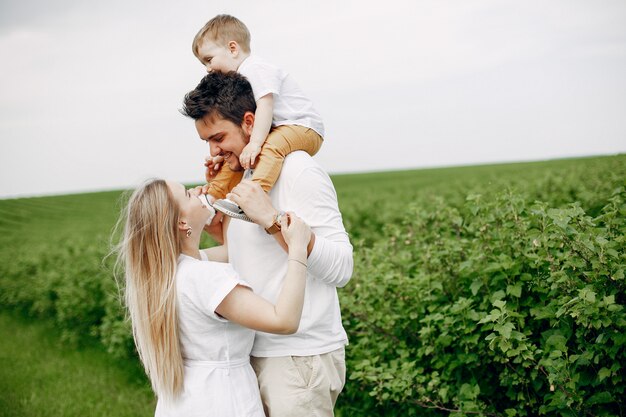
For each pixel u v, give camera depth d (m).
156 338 2.50
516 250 3.71
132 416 6.09
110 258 8.86
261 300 2.43
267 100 2.81
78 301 8.95
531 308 3.46
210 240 9.70
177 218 2.57
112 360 8.02
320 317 2.63
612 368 2.96
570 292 3.18
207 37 3.53
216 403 2.48
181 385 2.51
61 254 12.75
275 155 2.67
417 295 4.27
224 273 2.47
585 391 3.10
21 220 38.56
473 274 3.97
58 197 58.28
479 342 3.71
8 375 7.81
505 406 3.83
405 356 4.15
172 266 2.52
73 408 6.39
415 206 5.05
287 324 2.37
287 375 2.60
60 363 8.21
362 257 5.55
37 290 10.74
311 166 2.67
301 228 2.44
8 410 6.45
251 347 2.63
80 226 29.88
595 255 3.15
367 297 4.71
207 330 2.50
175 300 2.50
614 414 3.08
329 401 2.68
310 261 2.49
